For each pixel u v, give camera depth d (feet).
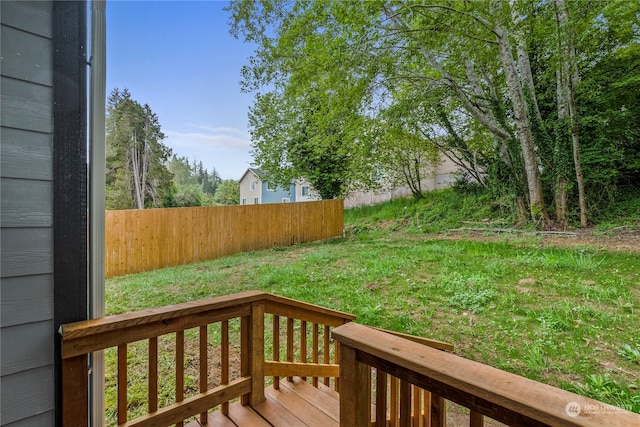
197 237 24.17
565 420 1.82
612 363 8.50
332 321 7.64
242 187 67.56
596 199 24.94
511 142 27.63
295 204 30.58
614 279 13.83
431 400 2.68
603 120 23.57
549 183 26.40
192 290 15.70
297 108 37.83
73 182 3.66
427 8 21.83
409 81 27.68
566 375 8.21
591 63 24.07
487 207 31.45
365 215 41.63
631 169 24.79
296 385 6.79
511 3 22.30
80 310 3.74
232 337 10.86
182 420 4.82
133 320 4.12
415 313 12.25
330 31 23.68
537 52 26.45
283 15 25.05
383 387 3.09
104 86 3.88
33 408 3.42
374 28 22.57
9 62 3.26
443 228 31.07
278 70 27.68
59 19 3.57
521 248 20.72
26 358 3.38
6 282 3.27
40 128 3.45
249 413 5.66
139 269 21.35
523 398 2.00
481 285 14.32
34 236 3.43
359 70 24.34
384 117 27.71
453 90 27.78
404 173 41.42
